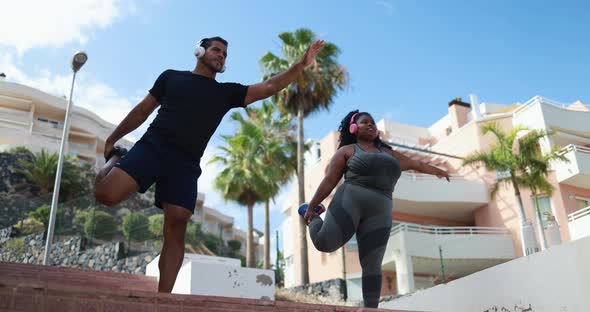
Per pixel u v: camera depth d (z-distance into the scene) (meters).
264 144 24.72
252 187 23.73
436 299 6.35
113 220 17.97
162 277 3.00
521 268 5.04
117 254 16.75
